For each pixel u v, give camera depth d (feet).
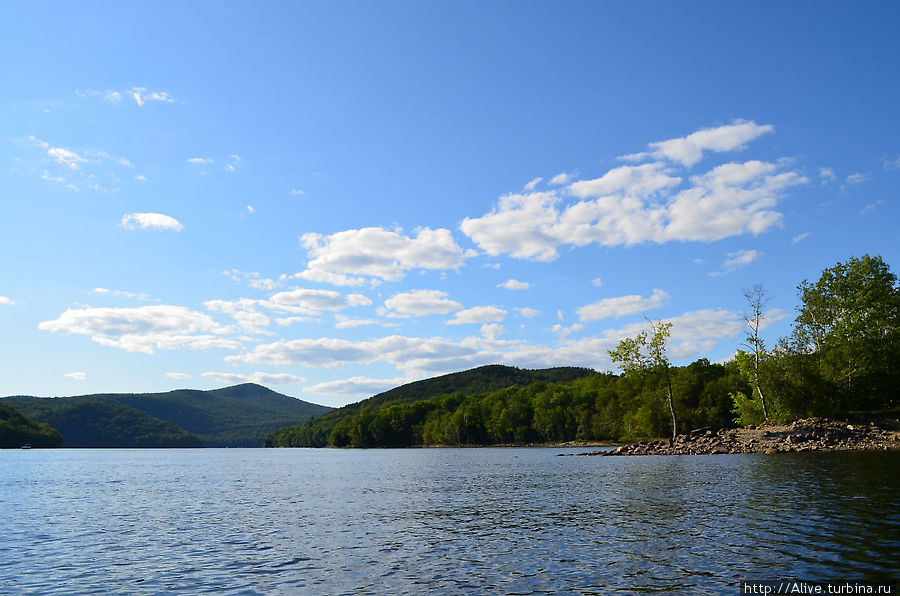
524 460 306.35
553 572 58.08
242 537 85.05
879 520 75.82
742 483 125.80
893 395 260.62
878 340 262.06
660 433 408.26
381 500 131.75
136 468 318.65
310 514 110.01
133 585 58.39
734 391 430.61
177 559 70.33
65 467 328.90
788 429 251.39
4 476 245.45
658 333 309.42
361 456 498.28
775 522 77.66
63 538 87.61
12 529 97.50
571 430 602.85
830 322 274.36
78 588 57.72
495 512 104.27
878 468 140.87
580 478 167.32
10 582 60.54
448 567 62.03
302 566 64.64
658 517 88.12
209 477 234.17
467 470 235.40
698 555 61.98
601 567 59.16
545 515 97.35
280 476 235.20
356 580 57.62
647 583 52.60
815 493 102.78
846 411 262.47
